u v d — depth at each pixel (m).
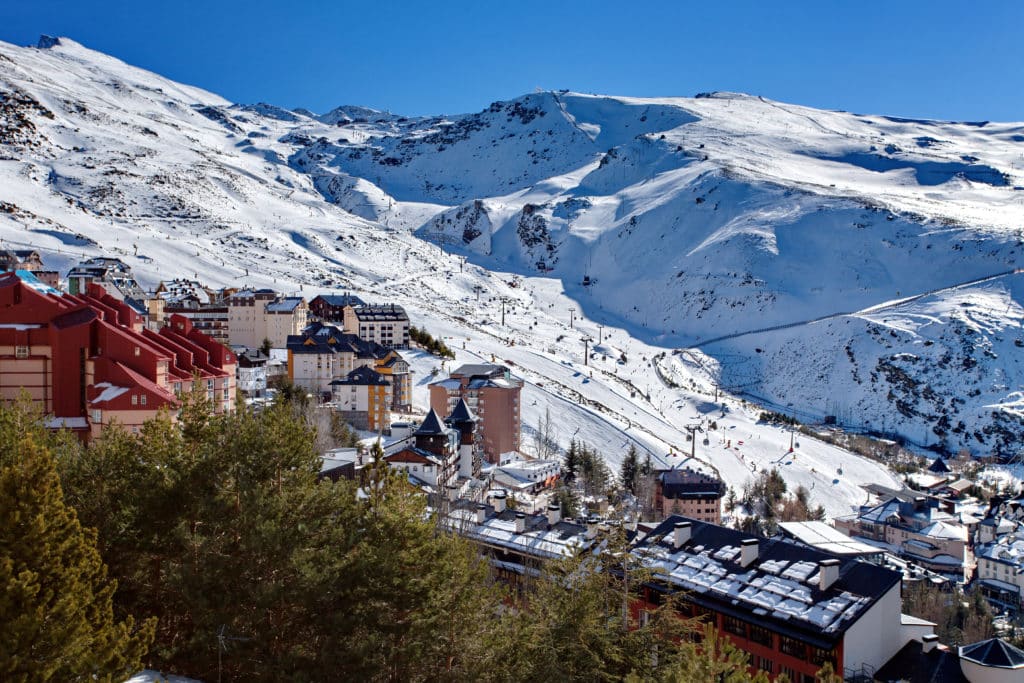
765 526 151.25
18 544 31.64
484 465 174.75
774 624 63.44
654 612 54.22
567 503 135.25
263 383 173.88
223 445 45.97
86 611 33.12
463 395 192.25
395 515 44.25
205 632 39.69
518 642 48.03
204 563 41.31
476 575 47.56
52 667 29.86
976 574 150.25
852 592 62.66
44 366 90.00
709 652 44.34
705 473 181.25
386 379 176.88
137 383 87.94
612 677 47.62
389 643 42.03
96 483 47.69
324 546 43.38
